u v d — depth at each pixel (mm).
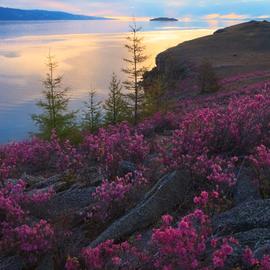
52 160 13547
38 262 6375
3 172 10984
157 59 102688
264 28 131750
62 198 8648
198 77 57719
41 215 8078
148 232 6723
